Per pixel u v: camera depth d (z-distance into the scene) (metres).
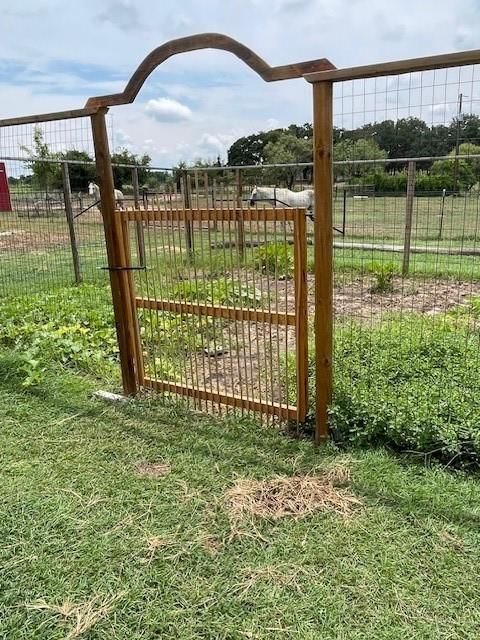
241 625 1.78
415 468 2.65
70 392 3.86
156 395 3.74
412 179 5.04
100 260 9.64
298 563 2.05
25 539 2.24
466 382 3.32
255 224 3.04
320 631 1.74
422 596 1.86
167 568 2.06
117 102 3.23
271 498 2.48
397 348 4.00
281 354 4.26
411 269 7.44
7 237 10.53
